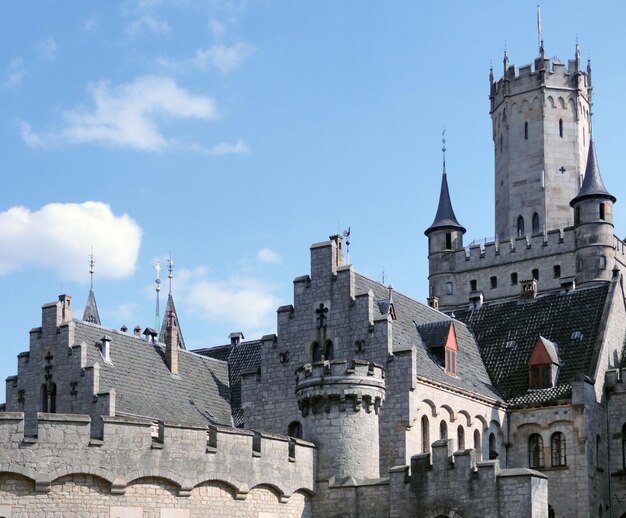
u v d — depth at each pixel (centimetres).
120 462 4500
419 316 6619
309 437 5412
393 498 5144
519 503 4844
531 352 6706
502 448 6353
